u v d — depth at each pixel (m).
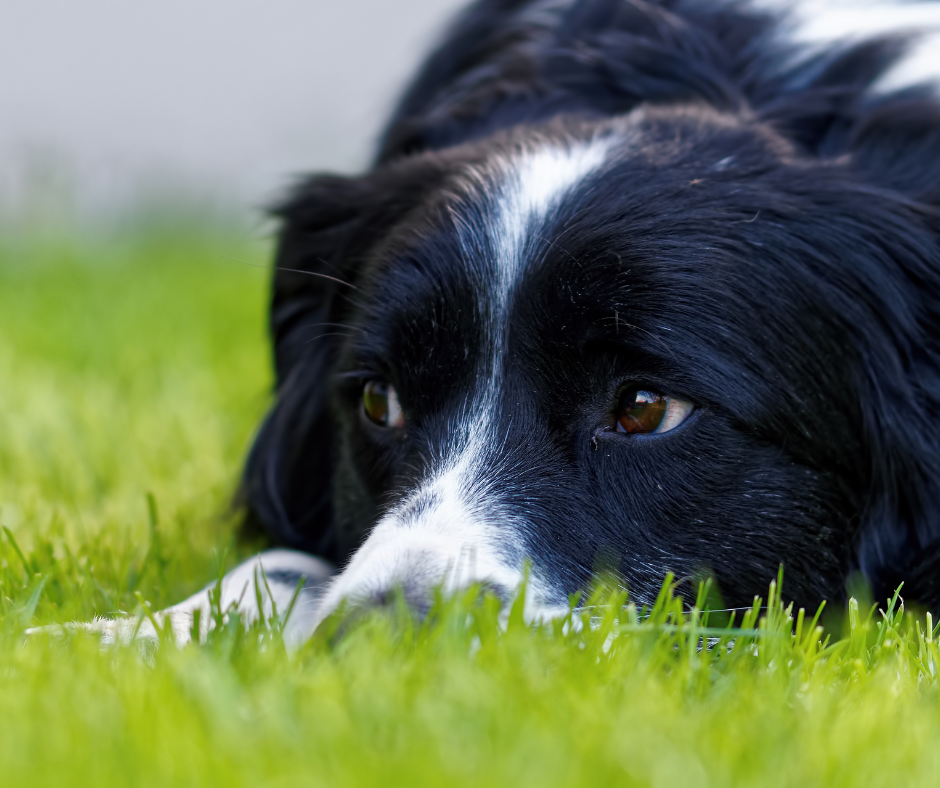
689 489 3.07
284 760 1.88
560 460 3.06
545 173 3.47
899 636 2.86
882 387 3.38
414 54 6.27
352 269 3.92
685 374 3.07
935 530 3.39
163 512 4.55
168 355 7.33
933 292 3.48
